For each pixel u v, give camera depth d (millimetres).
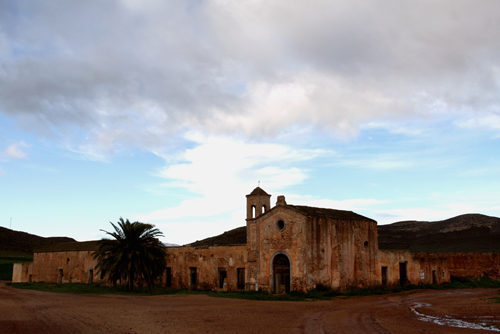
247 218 44156
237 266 44281
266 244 41906
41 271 66312
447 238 116562
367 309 28234
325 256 40125
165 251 46875
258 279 41906
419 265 50750
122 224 43438
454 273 63250
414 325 21156
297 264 38906
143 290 45281
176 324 21234
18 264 69000
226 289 44719
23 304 31219
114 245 43344
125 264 42406
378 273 45219
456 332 18953
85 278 58531
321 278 39344
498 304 29984
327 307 29500
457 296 37875
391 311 27062
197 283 47906
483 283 55125
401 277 48281
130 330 19484
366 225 45531
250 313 25703
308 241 38781
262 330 19531
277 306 29938
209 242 67562
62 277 62531
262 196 44250
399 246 119000
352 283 42281
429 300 34406
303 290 37906
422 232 130000
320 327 20516
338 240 41812
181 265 50156
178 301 33562
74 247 62812
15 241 169750
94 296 38750
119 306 29469
